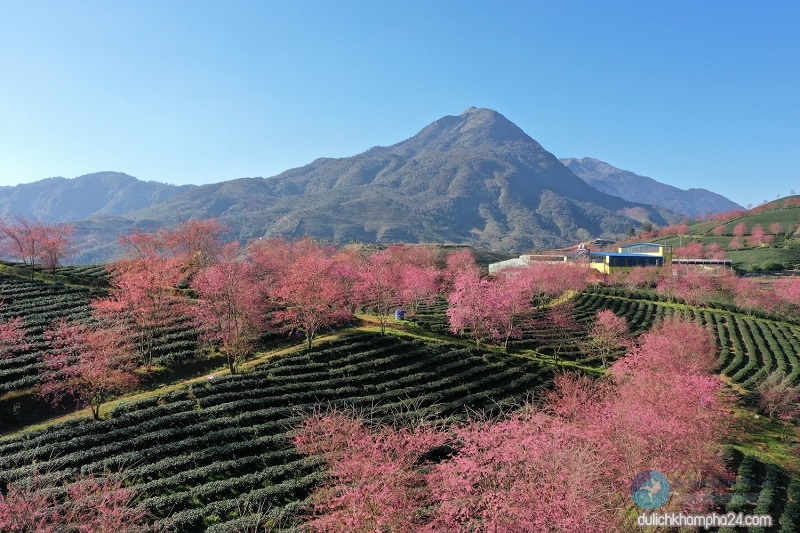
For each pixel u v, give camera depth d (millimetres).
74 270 79500
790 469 36719
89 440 31547
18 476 26938
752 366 61750
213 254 86125
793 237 166250
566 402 39062
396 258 103438
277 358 48781
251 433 34375
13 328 45625
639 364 43000
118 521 21578
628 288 107062
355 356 50031
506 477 21359
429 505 24797
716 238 186625
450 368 51125
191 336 53531
